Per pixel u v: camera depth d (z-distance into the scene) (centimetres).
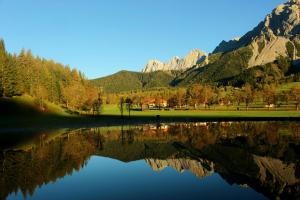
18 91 15500
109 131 9081
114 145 6081
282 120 11594
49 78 19125
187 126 10150
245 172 3388
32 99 15862
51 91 18500
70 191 2872
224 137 6688
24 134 8419
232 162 3966
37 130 9625
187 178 3250
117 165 4112
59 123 12069
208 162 4056
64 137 7600
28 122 12006
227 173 3384
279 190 2691
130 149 5553
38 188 2981
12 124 11394
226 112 17400
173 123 11844
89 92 19838
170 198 2583
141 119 13925
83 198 2655
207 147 5378
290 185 2856
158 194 2712
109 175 3512
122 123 12181
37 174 3575
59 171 3734
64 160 4488
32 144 6316
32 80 17650
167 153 4991
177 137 7081
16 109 14025
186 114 16712
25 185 3086
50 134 8381
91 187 2998
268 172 3350
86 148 5731
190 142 6153
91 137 7556
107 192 2827
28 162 4341
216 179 3145
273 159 4053
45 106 15838
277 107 19800
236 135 6988
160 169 3784
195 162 4119
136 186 3012
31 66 19475
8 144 6306
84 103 17950
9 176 3472
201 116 14975
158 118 13912
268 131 7638
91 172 3681
